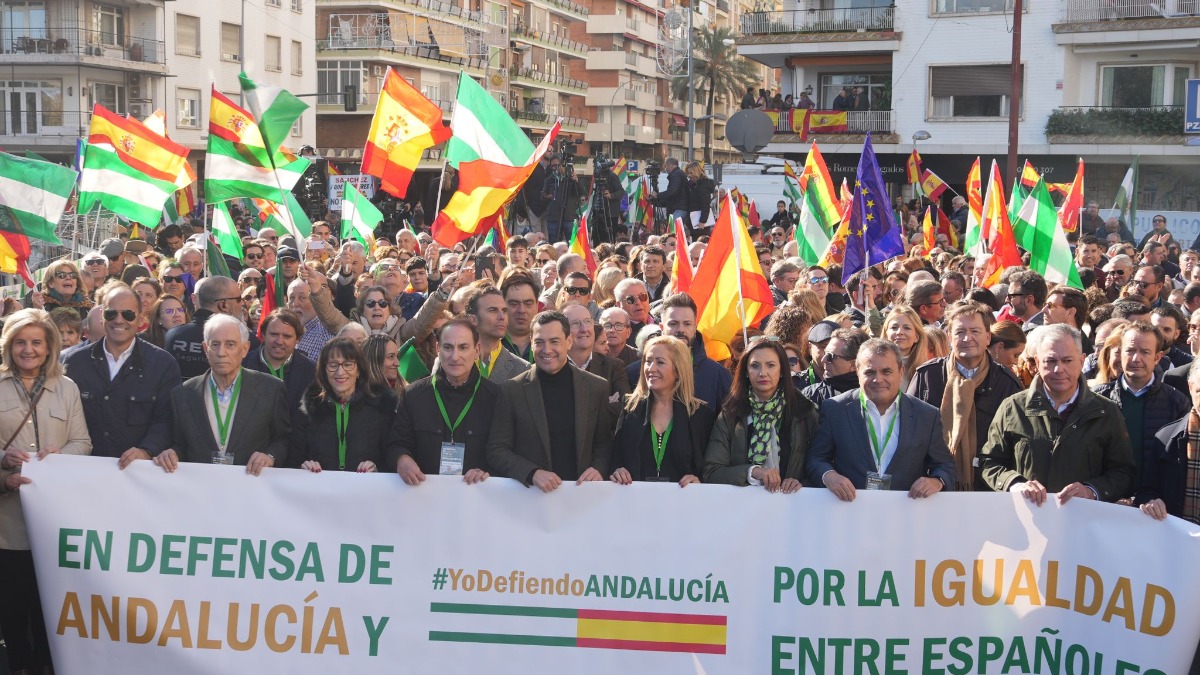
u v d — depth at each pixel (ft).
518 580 20.47
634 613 20.36
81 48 162.81
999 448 21.01
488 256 42.88
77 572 20.67
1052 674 19.72
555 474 20.61
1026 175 73.51
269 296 35.47
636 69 309.63
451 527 20.57
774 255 52.24
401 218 95.09
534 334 21.26
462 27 235.40
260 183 37.14
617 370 25.21
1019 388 22.80
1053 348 19.77
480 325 24.35
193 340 28.76
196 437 21.65
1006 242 42.55
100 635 20.68
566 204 77.30
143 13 171.22
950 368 23.15
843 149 135.95
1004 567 19.89
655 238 52.80
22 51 163.63
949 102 134.10
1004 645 19.88
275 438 22.13
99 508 20.71
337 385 21.42
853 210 37.52
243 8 168.76
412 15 215.92
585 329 24.76
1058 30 128.67
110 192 45.47
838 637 20.07
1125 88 129.59
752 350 20.90
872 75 140.56
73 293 35.09
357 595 20.57
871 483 20.35
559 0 284.20
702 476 21.20
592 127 301.63
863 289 36.91
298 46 200.75
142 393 22.99
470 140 34.04
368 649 20.52
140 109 172.24
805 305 30.42
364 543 20.62
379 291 30.73
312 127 205.36
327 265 47.01
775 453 20.90
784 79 145.79
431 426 21.16
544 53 277.03
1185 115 115.34
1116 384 22.75
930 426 20.58
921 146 134.21
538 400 21.20
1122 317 28.27
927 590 19.99
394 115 39.60
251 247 45.09
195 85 180.04
